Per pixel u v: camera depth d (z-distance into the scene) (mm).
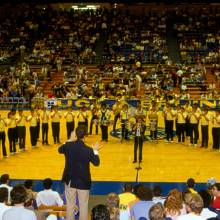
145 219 5848
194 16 39438
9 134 16859
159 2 38094
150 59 33281
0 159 16266
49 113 19562
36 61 33688
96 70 32594
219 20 38594
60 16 40188
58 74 32219
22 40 37156
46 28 38844
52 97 27016
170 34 37938
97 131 20266
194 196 5551
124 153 17031
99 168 15062
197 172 14586
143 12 41000
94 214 4641
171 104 21203
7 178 8555
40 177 14062
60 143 18750
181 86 28484
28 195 6340
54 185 13164
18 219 5418
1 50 35719
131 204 6980
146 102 23328
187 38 36562
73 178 7016
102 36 37938
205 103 24312
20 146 17516
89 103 25125
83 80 29609
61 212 7328
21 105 26406
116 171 14742
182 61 33219
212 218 5398
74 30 38375
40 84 30375
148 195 6535
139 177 14055
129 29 38031
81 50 35531
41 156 16703
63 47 35750
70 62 33625
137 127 15523
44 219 6492
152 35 36906
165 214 5668
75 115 21531
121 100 22359
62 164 15656
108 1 37219
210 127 20359
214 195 7609
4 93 27266
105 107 19219
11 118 16828
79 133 7086
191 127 18109
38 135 18203
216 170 14820
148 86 28531
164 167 15195
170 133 18859
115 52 35031
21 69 31297
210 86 28625
